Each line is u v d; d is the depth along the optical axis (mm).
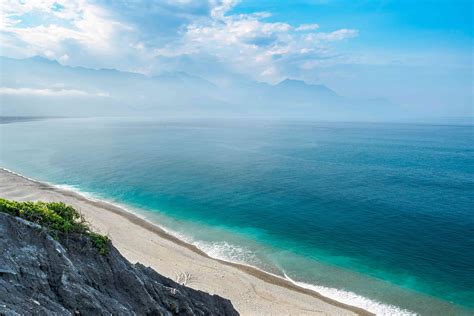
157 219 58781
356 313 34031
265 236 52844
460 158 132750
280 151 149375
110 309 14672
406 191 79625
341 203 69625
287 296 36375
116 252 18266
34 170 98188
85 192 74562
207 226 56438
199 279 38094
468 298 37188
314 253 47469
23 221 14961
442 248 49188
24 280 13047
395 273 42375
